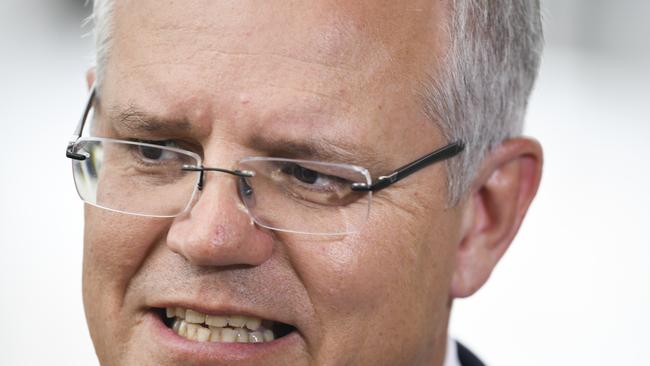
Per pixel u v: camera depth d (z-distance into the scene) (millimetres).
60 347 8305
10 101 11781
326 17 3217
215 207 3170
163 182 3383
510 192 3902
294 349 3383
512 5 3820
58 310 8719
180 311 3428
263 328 3430
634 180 11469
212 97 3197
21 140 11164
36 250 9438
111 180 3453
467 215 3807
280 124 3184
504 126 3863
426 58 3400
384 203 3371
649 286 9461
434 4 3434
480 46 3629
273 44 3186
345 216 3311
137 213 3375
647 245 10180
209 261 3178
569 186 11258
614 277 9633
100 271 3516
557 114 12617
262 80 3182
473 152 3668
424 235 3490
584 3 13656
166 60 3260
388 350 3482
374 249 3350
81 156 3516
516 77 3916
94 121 3605
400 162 3363
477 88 3629
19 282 8977
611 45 13719
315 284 3309
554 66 13508
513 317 9008
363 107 3256
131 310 3482
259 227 3244
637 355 8508
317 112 3199
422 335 3611
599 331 8750
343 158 3248
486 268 3889
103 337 3586
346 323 3363
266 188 3244
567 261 9852
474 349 8477
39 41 12938
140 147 3430
